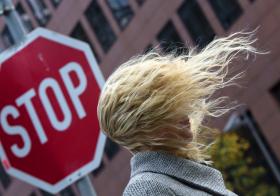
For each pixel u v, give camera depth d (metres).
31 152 4.43
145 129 2.49
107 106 2.54
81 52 4.39
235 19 32.03
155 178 2.42
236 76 2.66
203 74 2.56
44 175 4.40
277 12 31.50
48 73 4.43
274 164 33.09
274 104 32.69
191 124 2.68
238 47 2.64
